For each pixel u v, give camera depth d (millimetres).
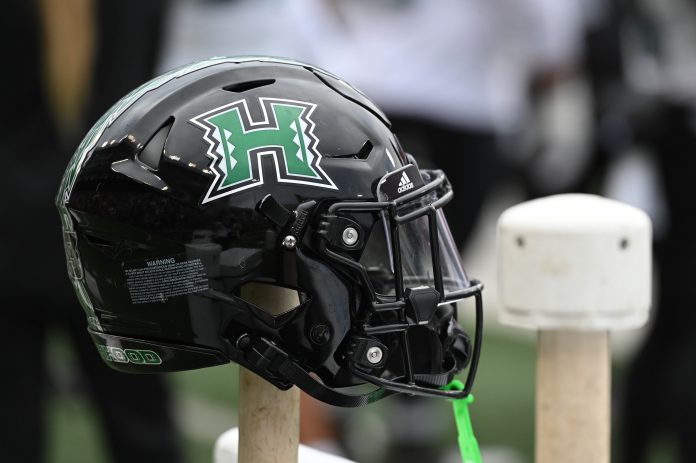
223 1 15438
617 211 7242
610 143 15586
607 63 14836
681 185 13617
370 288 6371
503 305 7418
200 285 6309
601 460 7258
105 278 6520
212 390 20828
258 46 15523
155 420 11445
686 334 13570
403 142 15344
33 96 10617
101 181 6441
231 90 6457
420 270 6641
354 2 15086
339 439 15156
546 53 16328
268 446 6512
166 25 10914
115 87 10641
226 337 6344
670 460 16609
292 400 6543
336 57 15266
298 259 6285
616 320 7207
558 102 23609
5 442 10836
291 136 6340
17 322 10805
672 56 13914
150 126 6406
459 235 15625
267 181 6270
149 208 6324
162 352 6445
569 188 17000
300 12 15383
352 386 6531
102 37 10609
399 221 6441
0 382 10820
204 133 6320
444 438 17484
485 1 15156
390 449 15539
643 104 14000
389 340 6496
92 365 11195
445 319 6789
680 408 13352
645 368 14102
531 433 17797
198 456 16781
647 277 7328
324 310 6340
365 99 6727
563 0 16000
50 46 10570
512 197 28375
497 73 15930
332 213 6301
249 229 6262
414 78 15070
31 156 10664
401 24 15000
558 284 7172
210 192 6262
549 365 7273
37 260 10656
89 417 18406
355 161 6414
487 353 22938
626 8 14586
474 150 15352
